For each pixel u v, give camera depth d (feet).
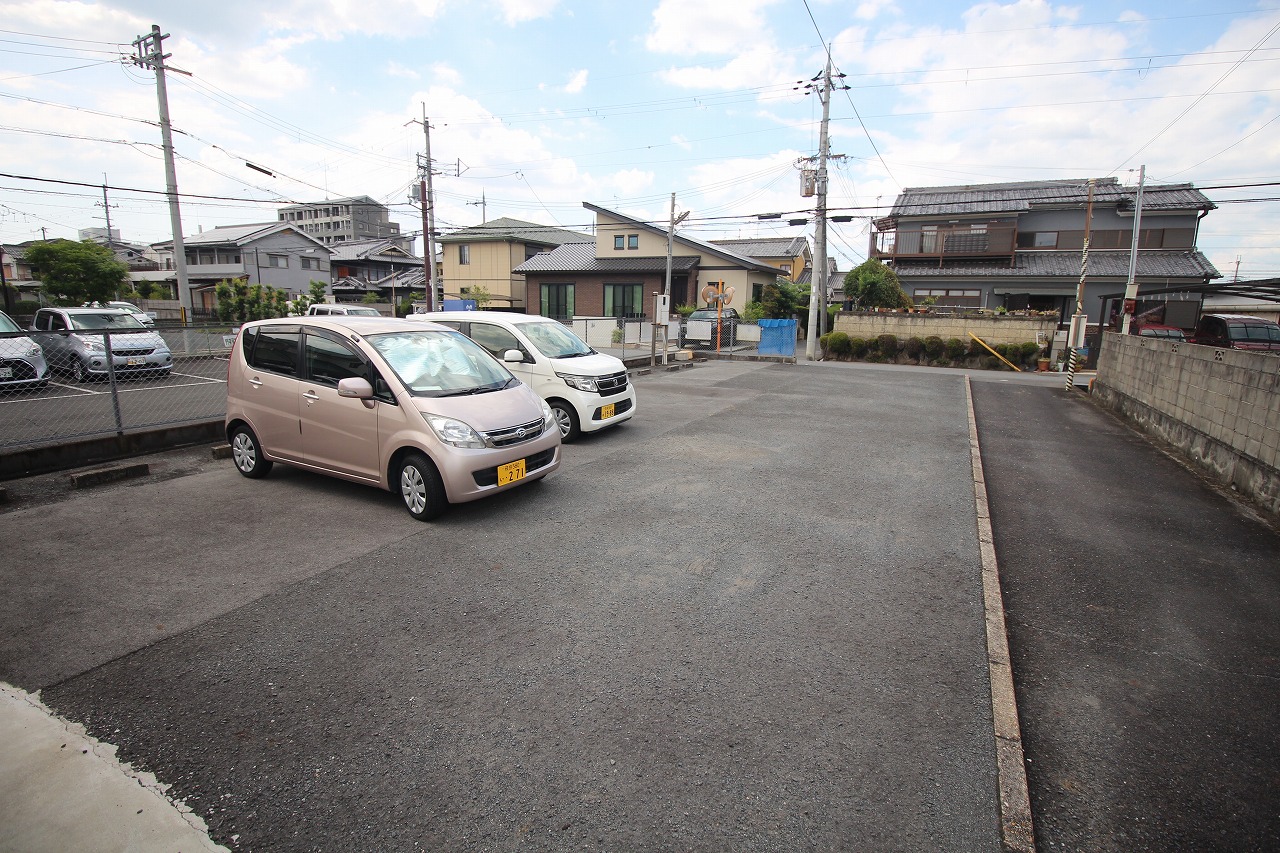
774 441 24.58
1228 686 9.36
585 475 19.36
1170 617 11.41
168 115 57.52
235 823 6.45
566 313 94.22
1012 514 16.90
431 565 12.66
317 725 7.93
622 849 6.16
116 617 10.53
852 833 6.43
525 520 15.30
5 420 25.50
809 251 125.49
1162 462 23.16
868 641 10.12
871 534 14.82
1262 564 13.82
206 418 24.66
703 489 18.06
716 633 10.26
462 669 9.16
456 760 7.35
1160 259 76.07
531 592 11.56
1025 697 9.00
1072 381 46.75
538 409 17.06
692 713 8.26
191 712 8.17
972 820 6.63
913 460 22.02
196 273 121.49
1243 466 19.04
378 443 15.43
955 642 10.14
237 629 10.19
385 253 148.15
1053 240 82.12
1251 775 7.54
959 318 64.80
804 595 11.65
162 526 14.66
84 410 27.55
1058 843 6.53
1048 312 62.85
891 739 7.85
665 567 12.73
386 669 9.14
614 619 10.64
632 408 25.70
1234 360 20.49
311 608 10.89
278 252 124.26
